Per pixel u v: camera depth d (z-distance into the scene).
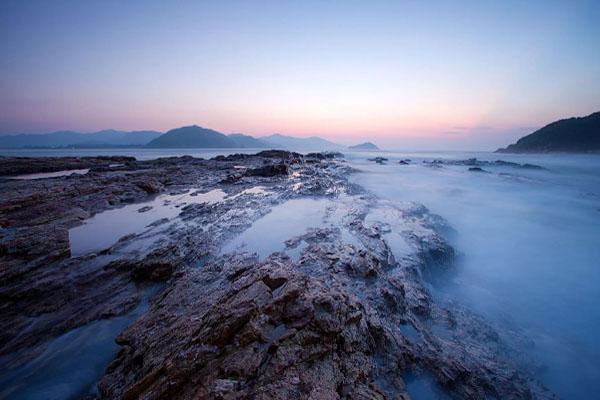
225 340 4.41
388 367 5.06
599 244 15.63
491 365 6.28
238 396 3.57
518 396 5.58
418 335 6.45
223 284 7.29
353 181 30.92
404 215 15.58
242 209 15.77
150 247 10.57
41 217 13.73
